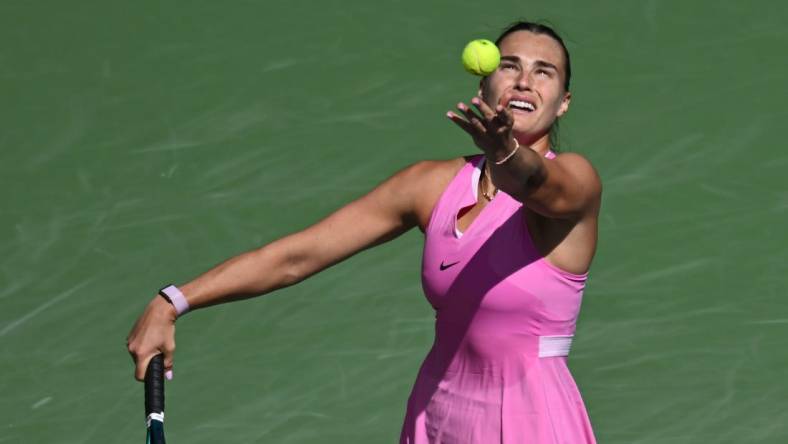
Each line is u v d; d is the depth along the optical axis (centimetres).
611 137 3638
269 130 3716
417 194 1762
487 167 1714
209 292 1753
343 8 4178
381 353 3012
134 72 3975
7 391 2964
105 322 3139
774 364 2956
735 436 2770
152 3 4250
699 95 3784
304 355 3020
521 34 1730
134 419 2886
